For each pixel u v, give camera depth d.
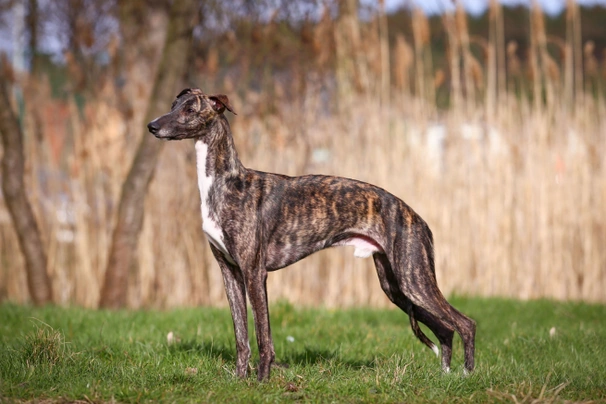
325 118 10.35
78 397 4.43
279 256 5.14
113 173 10.34
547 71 10.62
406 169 10.30
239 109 10.27
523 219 10.64
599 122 10.90
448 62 11.36
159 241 10.39
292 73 10.55
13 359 5.14
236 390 4.67
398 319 8.35
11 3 12.77
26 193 9.93
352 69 10.34
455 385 4.79
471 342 5.11
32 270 9.82
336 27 10.35
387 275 5.50
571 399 4.57
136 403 4.33
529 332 7.25
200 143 5.03
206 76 10.88
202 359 5.61
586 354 6.10
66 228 10.59
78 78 10.33
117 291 9.53
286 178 5.21
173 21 9.26
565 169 10.66
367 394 4.54
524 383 4.72
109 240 10.38
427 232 5.28
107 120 10.35
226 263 5.25
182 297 10.34
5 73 10.05
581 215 10.68
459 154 10.57
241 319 5.22
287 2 10.69
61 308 8.70
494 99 10.60
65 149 10.75
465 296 9.69
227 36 10.61
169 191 10.40
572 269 10.63
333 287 10.20
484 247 10.56
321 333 7.29
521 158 10.49
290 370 5.24
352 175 10.16
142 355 5.73
